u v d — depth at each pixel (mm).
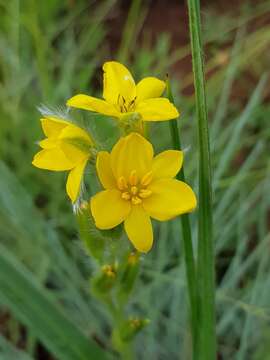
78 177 216
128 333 280
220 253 472
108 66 238
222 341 428
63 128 225
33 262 442
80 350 315
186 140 481
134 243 218
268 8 585
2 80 555
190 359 403
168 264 463
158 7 614
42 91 491
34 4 517
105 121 387
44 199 496
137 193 221
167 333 427
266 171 479
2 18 553
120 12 614
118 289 270
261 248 415
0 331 440
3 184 441
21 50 539
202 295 264
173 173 223
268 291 406
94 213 216
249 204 437
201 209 245
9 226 451
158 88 231
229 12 590
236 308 411
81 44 576
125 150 219
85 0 602
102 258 259
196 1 217
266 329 403
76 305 435
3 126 489
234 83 552
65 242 463
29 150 483
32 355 401
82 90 495
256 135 483
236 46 483
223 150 485
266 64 553
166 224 438
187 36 600
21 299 311
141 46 597
